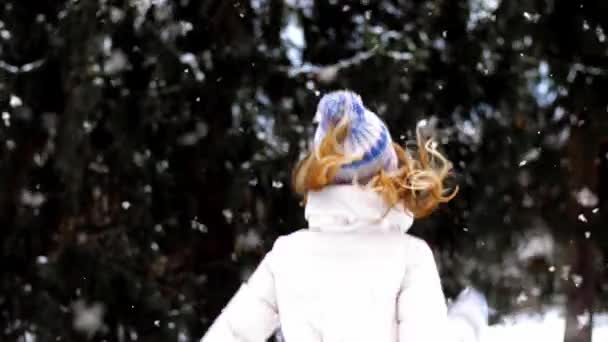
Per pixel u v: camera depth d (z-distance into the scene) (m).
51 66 5.32
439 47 5.31
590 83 5.54
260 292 2.52
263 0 5.34
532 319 5.90
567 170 5.69
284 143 5.28
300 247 2.48
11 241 5.33
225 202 5.33
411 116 5.19
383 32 5.20
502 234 5.48
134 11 4.99
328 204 2.45
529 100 5.54
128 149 5.16
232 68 5.27
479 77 5.41
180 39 5.23
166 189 5.35
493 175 5.51
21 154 5.36
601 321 5.99
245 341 2.49
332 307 2.38
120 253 5.27
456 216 5.49
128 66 5.07
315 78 5.27
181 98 5.21
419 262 2.44
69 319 5.06
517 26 5.27
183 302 5.34
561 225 5.61
